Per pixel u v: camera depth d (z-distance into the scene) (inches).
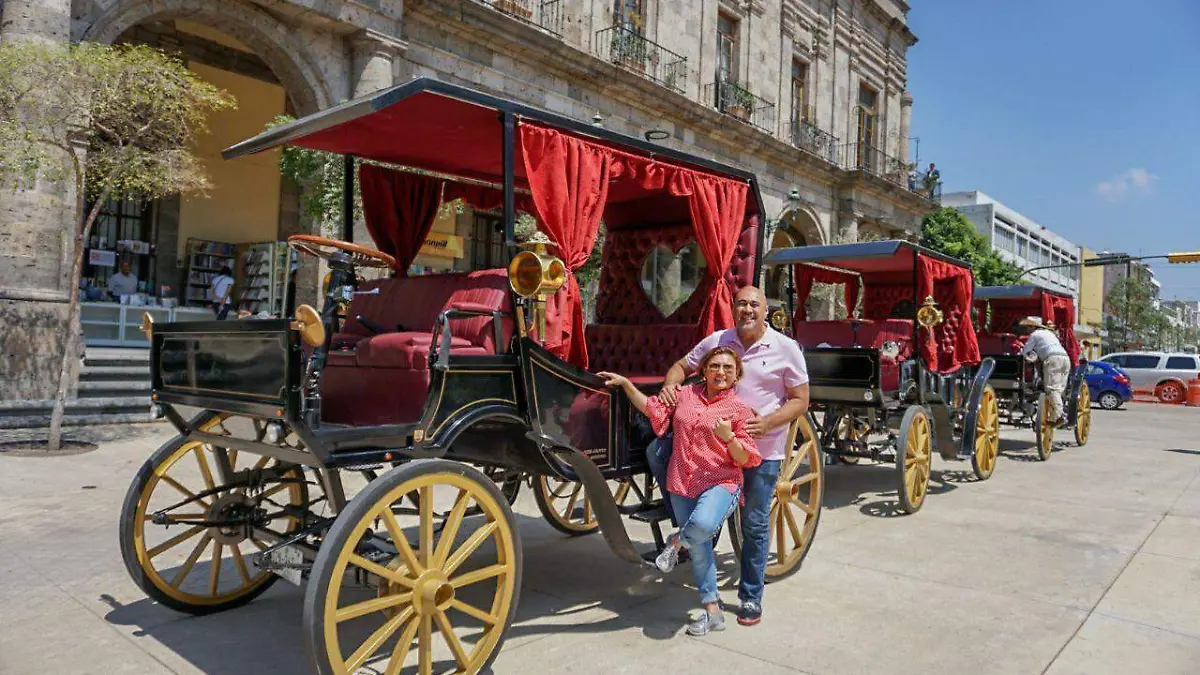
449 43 585.0
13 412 392.2
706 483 171.0
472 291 172.9
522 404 162.4
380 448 140.9
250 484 183.2
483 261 724.0
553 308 171.5
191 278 655.1
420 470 135.9
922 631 180.4
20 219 397.1
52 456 341.1
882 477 385.1
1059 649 171.3
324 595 124.4
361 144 195.2
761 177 923.4
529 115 166.6
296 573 140.9
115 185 378.0
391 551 143.3
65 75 334.3
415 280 191.5
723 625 178.2
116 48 397.1
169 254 653.3
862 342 378.6
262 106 699.4
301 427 131.7
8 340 393.4
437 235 636.1
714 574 178.5
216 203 677.3
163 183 371.2
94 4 420.5
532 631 175.5
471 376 152.6
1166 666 163.5
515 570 150.2
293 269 161.5
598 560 232.7
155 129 376.5
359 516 128.5
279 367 133.9
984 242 1448.1
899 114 1258.0
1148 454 502.6
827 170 1010.1
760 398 184.1
